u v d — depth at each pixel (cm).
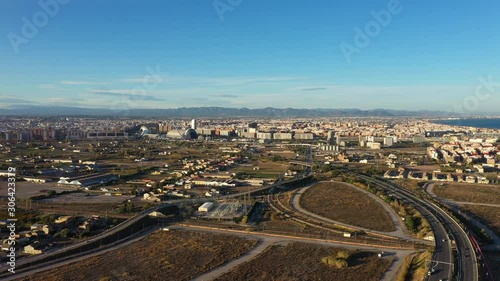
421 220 16188
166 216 17038
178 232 15112
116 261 12144
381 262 12069
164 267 11675
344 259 12012
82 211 17875
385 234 14812
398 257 12475
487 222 16888
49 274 11075
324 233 14925
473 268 10762
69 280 10712
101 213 17525
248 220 16862
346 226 15900
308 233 14900
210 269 11550
